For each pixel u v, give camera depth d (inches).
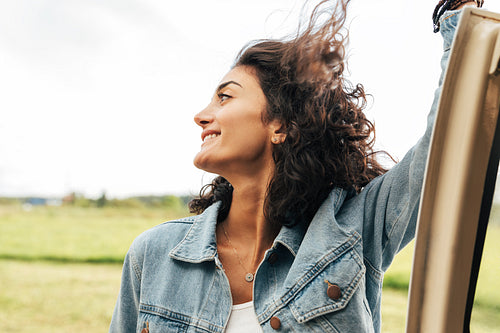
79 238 671.8
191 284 41.6
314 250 38.7
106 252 612.4
